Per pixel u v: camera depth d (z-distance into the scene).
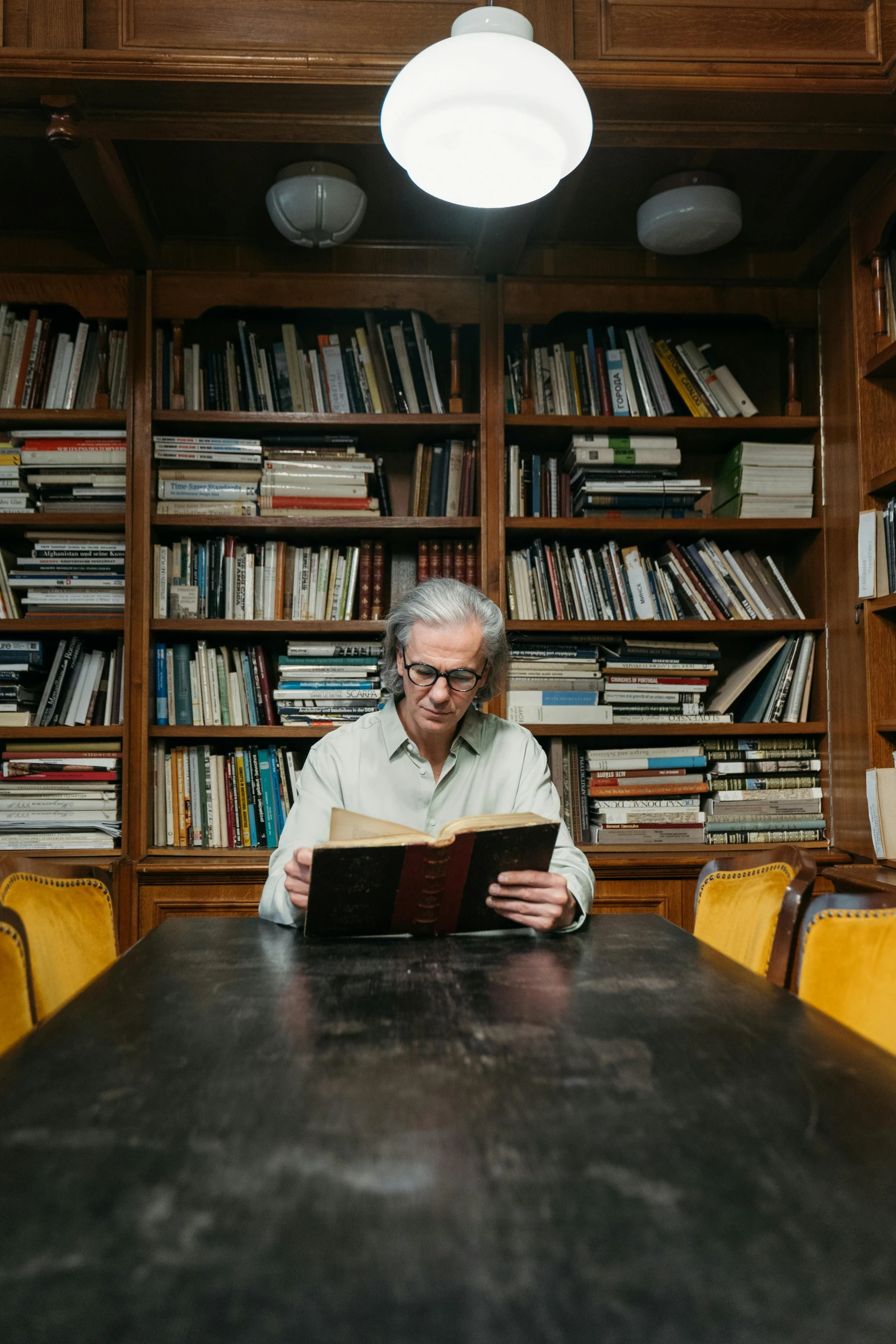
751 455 3.05
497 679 1.82
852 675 2.82
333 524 2.91
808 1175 0.65
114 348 2.94
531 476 3.04
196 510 2.91
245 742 3.06
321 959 1.33
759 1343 0.46
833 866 2.76
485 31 1.70
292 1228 0.57
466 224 2.91
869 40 2.29
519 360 3.06
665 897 2.79
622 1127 0.73
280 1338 0.46
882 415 2.75
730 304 3.07
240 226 2.94
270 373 2.98
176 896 2.71
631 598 3.03
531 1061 0.89
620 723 2.95
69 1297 0.50
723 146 2.43
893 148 2.44
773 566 3.09
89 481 2.91
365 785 1.79
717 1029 0.99
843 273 2.89
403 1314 0.48
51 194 2.73
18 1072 0.86
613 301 3.04
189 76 2.17
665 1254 0.54
